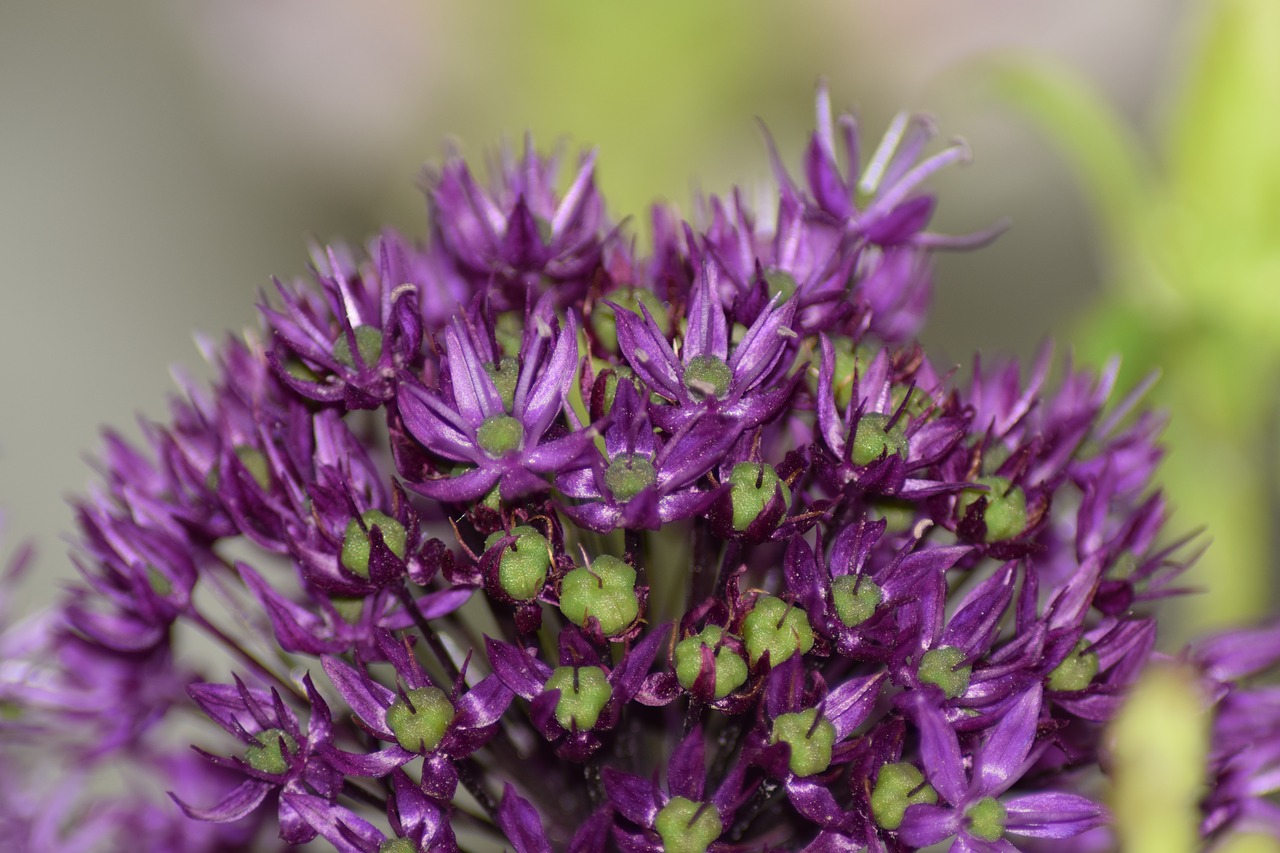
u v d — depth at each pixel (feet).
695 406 0.79
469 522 0.80
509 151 0.87
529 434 0.79
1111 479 0.83
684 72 1.18
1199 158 0.97
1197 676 0.81
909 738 0.80
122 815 0.87
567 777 0.82
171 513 0.84
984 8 1.18
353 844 0.78
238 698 0.80
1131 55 1.20
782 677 0.78
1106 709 0.80
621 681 0.77
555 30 1.17
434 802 0.78
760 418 0.79
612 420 0.79
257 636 0.85
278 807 0.82
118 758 0.87
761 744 0.78
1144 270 0.99
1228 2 0.96
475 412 0.79
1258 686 0.86
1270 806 0.83
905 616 0.78
